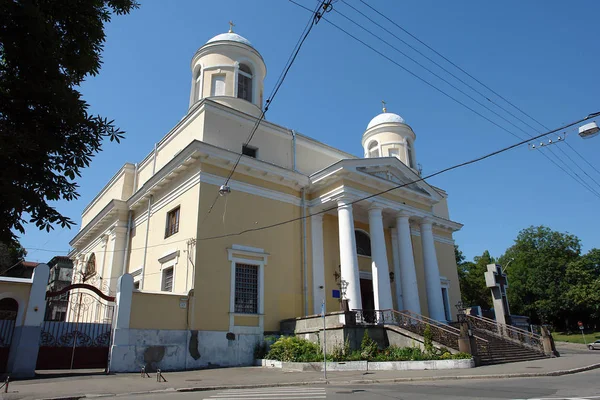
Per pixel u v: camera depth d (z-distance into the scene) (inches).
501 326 912.3
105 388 422.6
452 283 1237.1
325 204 876.0
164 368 617.6
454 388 391.5
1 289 533.0
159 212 863.1
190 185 769.6
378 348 663.8
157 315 638.5
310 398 339.9
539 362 689.0
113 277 946.1
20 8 228.7
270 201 831.1
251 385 451.8
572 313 2121.1
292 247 836.6
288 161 927.7
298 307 808.3
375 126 1341.0
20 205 238.1
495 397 321.1
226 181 749.3
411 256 902.4
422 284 1107.3
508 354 727.1
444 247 1266.0
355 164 853.8
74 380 484.7
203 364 655.8
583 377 497.7
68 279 1648.6
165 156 937.5
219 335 687.1
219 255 729.6
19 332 527.5
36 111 255.6
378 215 871.1
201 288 691.4
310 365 595.8
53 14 264.4
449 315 1178.6
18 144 232.5
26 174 253.6
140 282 857.5
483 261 2444.6
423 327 716.7
